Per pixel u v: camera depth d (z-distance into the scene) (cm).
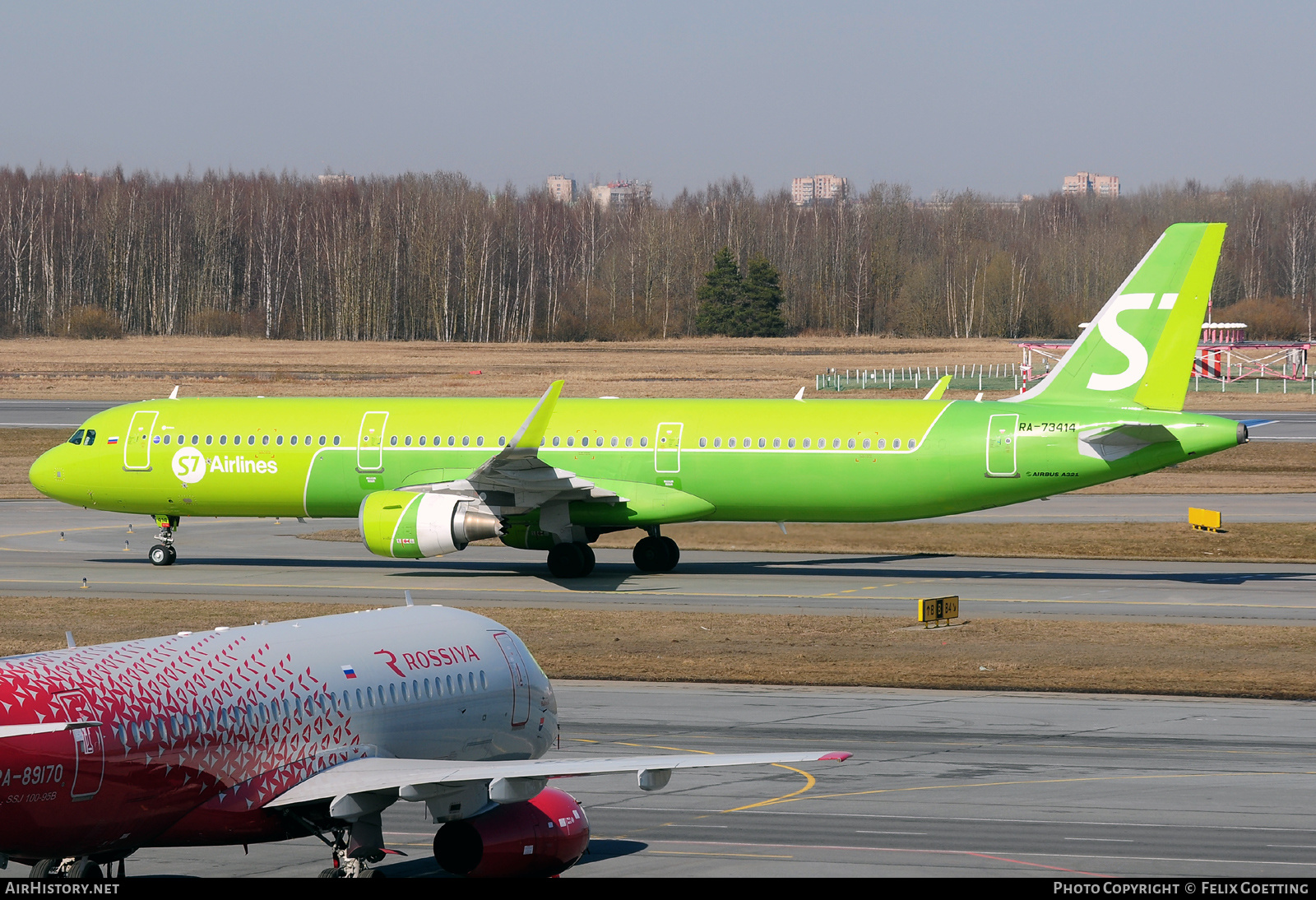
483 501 17775
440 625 7406
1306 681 12319
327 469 18938
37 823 5297
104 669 5781
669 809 8456
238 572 19088
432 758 7012
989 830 7962
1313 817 8219
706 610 16012
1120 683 12294
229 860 7438
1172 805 8506
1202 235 17250
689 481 18350
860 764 9550
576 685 12288
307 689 6391
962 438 17662
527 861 6612
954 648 13838
